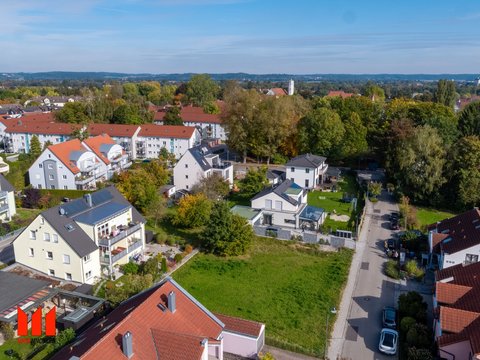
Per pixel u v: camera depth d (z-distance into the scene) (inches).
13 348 1347.2
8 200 2573.8
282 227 2514.8
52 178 3174.2
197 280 1850.4
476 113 3558.1
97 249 1807.3
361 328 1513.3
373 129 3900.1
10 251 2127.2
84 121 4751.5
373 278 1886.1
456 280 1526.8
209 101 6993.1
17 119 4808.1
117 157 3641.7
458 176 2812.5
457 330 1250.6
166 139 4315.9
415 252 2135.8
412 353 1272.1
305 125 3831.2
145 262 1903.3
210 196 2748.5
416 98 7253.9
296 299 1704.0
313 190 3270.2
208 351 1146.7
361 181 3412.9
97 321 1349.7
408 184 2982.3
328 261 2069.4
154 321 1096.2
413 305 1529.3
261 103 4010.8
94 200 1996.8
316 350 1369.3
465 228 1955.0
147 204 2541.8
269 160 4087.1
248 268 1982.0
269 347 1393.9
